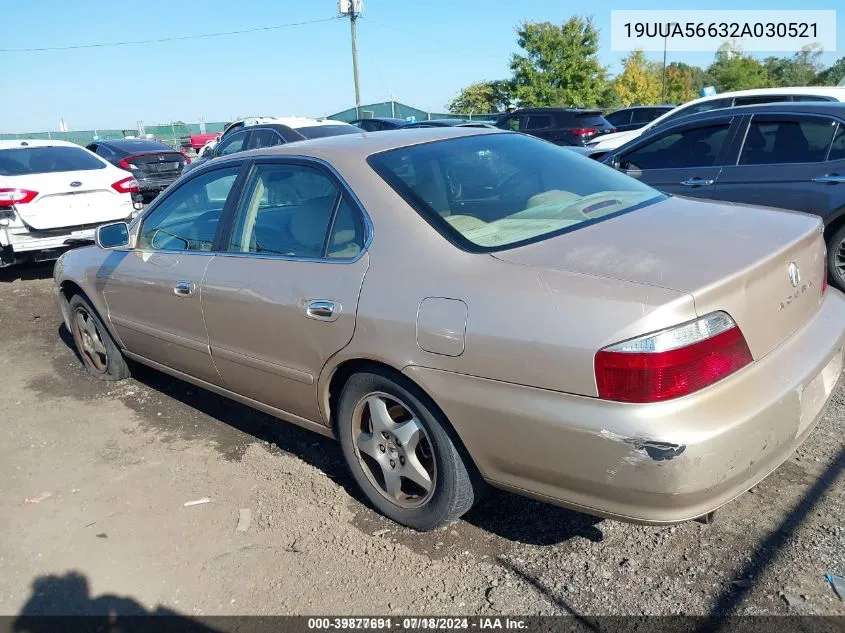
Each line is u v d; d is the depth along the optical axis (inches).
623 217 110.6
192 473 140.3
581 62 1357.0
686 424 81.7
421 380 100.7
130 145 544.7
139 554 115.3
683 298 82.6
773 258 93.6
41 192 298.4
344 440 120.6
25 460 150.4
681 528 110.6
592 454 86.2
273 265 124.9
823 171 210.4
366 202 114.2
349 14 1314.0
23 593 108.1
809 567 99.4
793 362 94.1
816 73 2495.1
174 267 147.3
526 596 99.7
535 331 88.7
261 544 115.9
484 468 100.0
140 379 193.2
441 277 100.1
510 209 113.3
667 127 248.8
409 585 104.0
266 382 131.6
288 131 399.5
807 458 125.8
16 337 241.4
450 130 139.7
